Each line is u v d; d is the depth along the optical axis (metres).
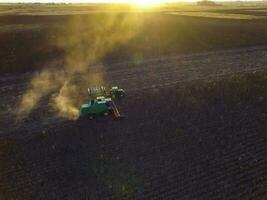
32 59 56.12
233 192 22.20
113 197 22.30
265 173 24.00
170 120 32.44
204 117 32.88
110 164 25.81
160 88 41.25
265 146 27.45
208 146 27.78
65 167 25.73
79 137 29.83
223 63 54.81
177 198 21.84
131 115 33.75
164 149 27.52
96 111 33.06
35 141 29.52
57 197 22.62
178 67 52.88
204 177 23.83
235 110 34.16
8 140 29.89
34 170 25.55
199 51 64.12
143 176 24.22
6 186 23.91
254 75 43.94
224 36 73.56
